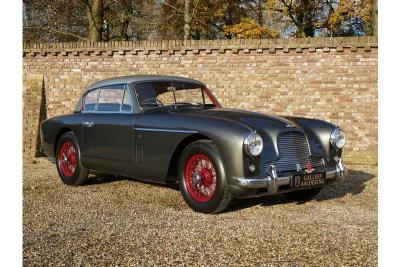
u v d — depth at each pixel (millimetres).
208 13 20328
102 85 5832
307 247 3314
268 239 3508
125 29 19953
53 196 5328
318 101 9375
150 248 3246
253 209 4688
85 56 10219
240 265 2924
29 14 19688
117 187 5973
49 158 6484
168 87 5465
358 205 4992
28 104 10117
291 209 4727
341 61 9273
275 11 19031
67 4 20188
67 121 6078
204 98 5711
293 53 9422
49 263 2918
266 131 4398
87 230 3734
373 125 9234
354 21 18922
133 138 5051
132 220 4109
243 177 4102
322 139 4859
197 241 3426
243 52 9602
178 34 21016
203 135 4488
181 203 4988
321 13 19484
